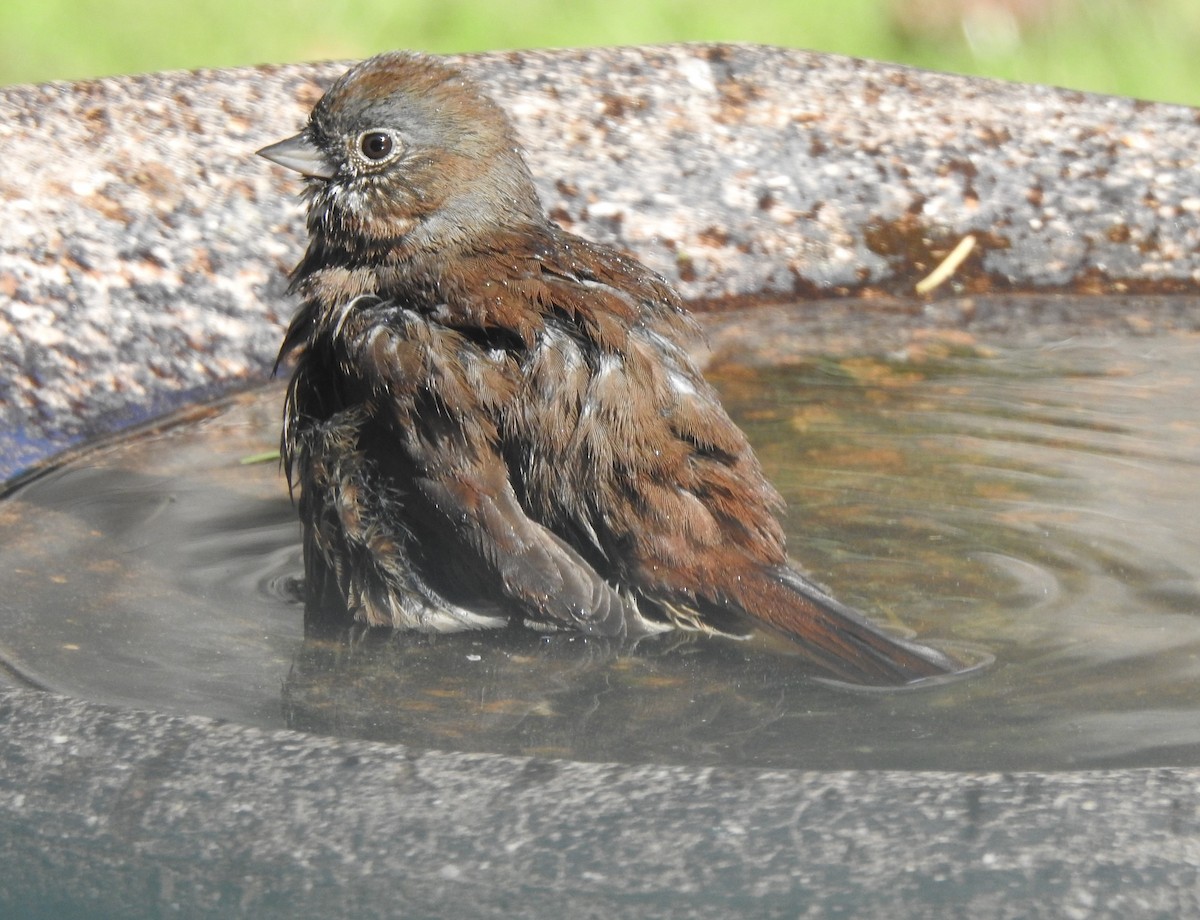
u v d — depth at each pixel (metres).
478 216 6.70
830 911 3.75
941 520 6.90
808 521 6.90
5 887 4.00
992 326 9.55
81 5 17.52
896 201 10.12
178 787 4.20
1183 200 10.12
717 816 4.00
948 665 5.60
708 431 6.05
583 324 6.11
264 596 6.33
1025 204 10.15
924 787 4.04
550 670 5.76
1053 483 7.25
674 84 10.20
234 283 8.96
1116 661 5.68
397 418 6.16
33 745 4.38
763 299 9.95
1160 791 3.97
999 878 3.77
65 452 7.96
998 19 17.16
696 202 9.92
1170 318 9.66
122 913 3.92
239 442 8.05
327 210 6.88
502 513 6.02
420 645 6.00
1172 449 7.60
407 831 4.02
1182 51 16.86
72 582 6.36
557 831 3.99
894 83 10.43
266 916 3.87
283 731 4.41
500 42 16.70
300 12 17.28
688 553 5.91
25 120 9.07
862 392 8.45
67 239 8.65
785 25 17.27
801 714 5.33
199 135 9.29
